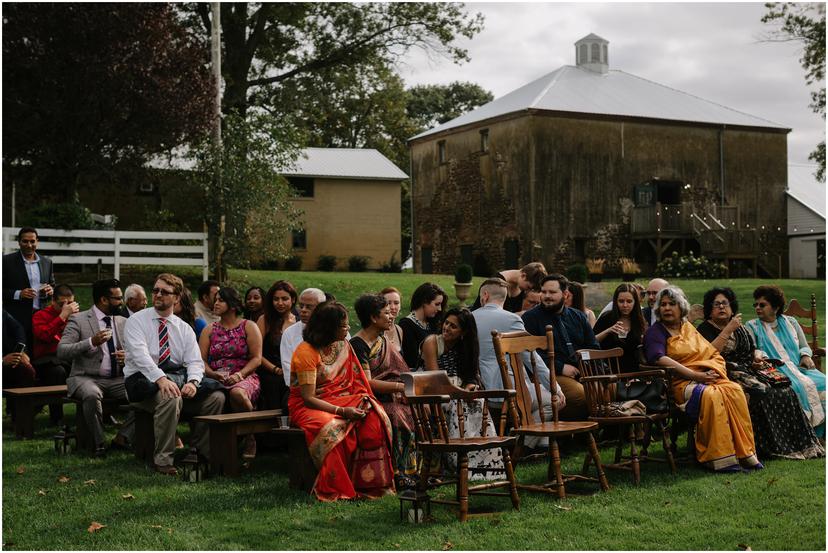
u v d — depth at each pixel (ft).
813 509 19.57
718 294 26.63
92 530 18.29
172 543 17.39
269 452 26.61
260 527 18.44
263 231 62.85
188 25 82.58
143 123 63.31
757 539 17.51
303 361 21.67
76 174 64.95
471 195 107.65
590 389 23.40
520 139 98.73
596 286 71.05
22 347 29.68
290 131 65.36
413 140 119.65
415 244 120.67
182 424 31.32
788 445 25.30
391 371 23.58
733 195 109.09
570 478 21.71
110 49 60.64
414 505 18.98
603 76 112.57
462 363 23.13
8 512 19.72
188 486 22.09
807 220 116.16
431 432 19.70
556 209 98.22
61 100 61.62
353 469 21.50
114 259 59.52
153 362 24.29
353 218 111.45
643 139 103.09
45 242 58.13
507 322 24.47
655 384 24.68
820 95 80.53
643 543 17.31
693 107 110.52
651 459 24.03
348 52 89.56
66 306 30.73
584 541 17.42
